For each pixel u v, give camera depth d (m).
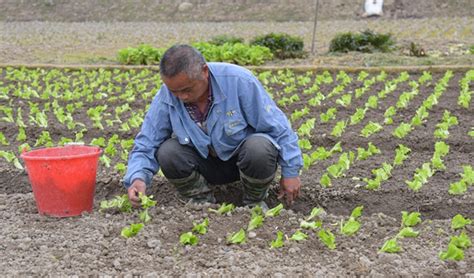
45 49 17.34
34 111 9.12
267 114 4.90
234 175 5.41
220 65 4.87
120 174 6.28
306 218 5.00
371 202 5.66
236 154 5.09
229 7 31.91
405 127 7.37
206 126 4.95
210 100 4.84
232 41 15.08
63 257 4.28
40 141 7.50
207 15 31.23
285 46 14.15
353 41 14.45
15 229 4.81
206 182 5.46
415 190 5.73
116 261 4.20
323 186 5.86
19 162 6.82
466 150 7.07
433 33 20.48
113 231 4.76
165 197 5.85
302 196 5.78
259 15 30.58
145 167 5.00
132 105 9.84
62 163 4.93
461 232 4.67
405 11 28.86
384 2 29.81
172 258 4.27
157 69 12.96
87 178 5.08
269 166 4.98
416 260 4.23
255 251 4.37
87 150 5.28
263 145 4.89
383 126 8.11
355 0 30.89
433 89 10.39
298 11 30.52
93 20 31.27
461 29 21.34
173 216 5.01
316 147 7.37
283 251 4.40
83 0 33.88
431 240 4.55
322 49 16.06
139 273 4.07
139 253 4.36
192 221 4.89
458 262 4.14
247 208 5.14
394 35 20.20
